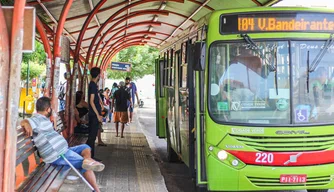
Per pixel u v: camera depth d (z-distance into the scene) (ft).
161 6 54.08
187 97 25.81
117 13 49.67
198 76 21.98
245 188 21.06
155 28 76.79
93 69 32.53
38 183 19.88
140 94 146.51
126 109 50.08
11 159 13.52
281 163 20.88
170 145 37.11
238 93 21.61
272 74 21.70
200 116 21.95
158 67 43.91
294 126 21.17
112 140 47.52
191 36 25.68
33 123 21.20
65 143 21.97
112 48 95.14
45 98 22.33
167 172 34.42
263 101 21.54
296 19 21.91
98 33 50.80
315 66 21.81
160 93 42.11
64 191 23.40
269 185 20.93
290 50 21.80
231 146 21.06
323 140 21.27
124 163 33.71
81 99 42.52
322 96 21.67
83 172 21.65
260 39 21.80
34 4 34.96
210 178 21.18
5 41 13.10
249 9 21.80
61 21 28.86
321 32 21.99
